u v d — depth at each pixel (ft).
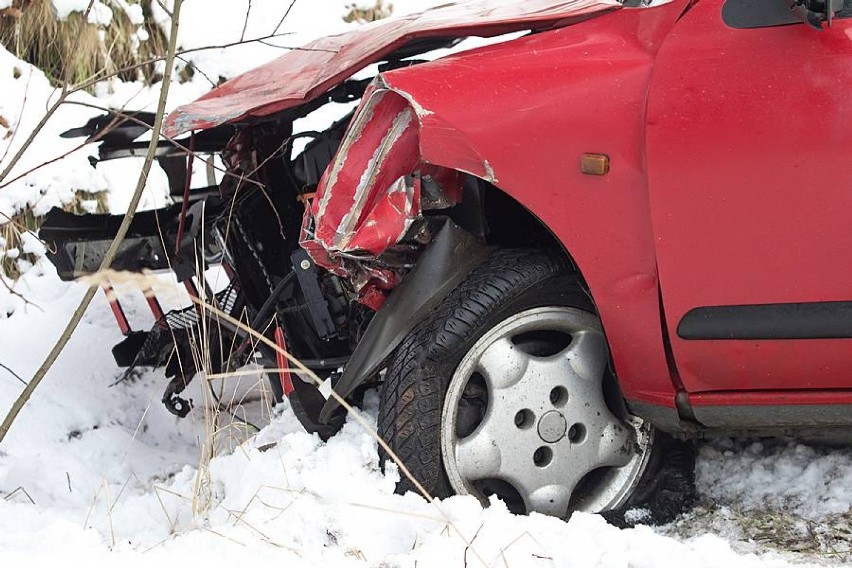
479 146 9.55
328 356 12.42
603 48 10.07
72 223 13.62
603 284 9.77
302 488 9.94
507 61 10.02
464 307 10.11
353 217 9.94
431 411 10.07
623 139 9.53
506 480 10.29
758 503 10.58
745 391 9.83
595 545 8.38
